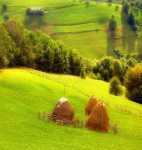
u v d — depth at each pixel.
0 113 97.94
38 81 137.50
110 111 126.94
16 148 73.31
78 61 197.00
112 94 167.62
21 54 166.50
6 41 153.75
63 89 139.00
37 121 97.44
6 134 83.44
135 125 114.06
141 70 168.12
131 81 167.50
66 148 78.81
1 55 148.62
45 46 184.62
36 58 179.25
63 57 190.75
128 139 96.88
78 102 126.81
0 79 126.69
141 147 90.31
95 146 84.44
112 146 87.00
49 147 77.69
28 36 178.12
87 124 100.75
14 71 147.50
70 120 100.62
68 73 195.62
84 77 198.00
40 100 118.31
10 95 115.19
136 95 165.75
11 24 164.88
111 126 104.06
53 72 188.12
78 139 89.06
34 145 77.69
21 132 86.81
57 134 90.50
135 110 137.50
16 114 99.88
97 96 148.12
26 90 122.88
